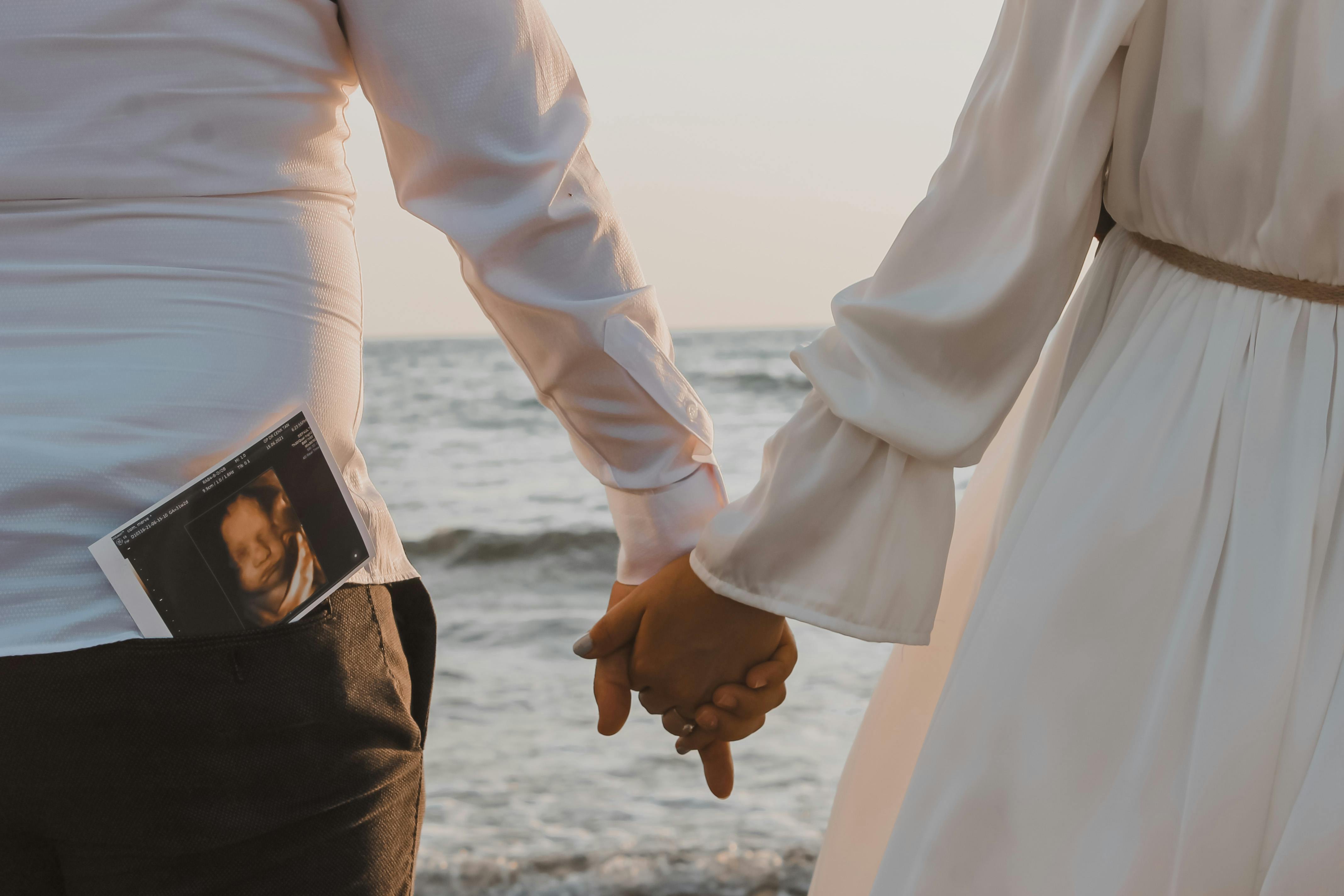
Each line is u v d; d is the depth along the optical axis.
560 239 1.14
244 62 0.87
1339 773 0.80
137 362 0.85
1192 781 0.83
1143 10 0.91
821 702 6.72
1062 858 0.88
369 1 0.97
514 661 8.90
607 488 1.32
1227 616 0.84
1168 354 0.92
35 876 0.91
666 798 5.25
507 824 5.00
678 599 1.24
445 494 16.72
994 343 1.00
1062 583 0.89
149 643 0.83
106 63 0.82
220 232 0.87
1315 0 0.80
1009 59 1.00
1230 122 0.85
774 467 1.09
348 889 0.95
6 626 0.82
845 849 1.29
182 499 0.85
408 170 1.11
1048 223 0.94
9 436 0.82
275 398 0.89
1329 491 0.84
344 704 0.92
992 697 0.91
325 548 0.92
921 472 1.05
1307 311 0.88
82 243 0.84
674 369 1.25
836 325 1.08
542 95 1.08
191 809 0.88
